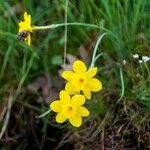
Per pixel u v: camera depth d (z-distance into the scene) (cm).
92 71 33
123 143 39
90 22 43
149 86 37
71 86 33
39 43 44
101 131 40
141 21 40
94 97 39
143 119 38
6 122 44
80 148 41
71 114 32
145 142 38
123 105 39
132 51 39
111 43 41
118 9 39
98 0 43
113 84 40
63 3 43
